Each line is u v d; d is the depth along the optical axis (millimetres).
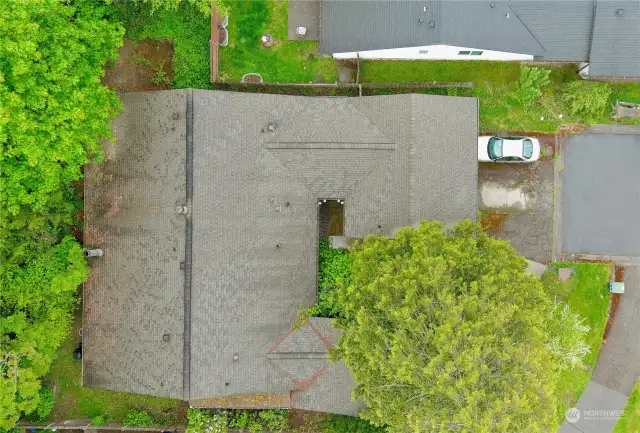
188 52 25391
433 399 17344
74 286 21938
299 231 23641
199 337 22203
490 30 23562
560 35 23844
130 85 25828
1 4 17359
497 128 26062
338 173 23562
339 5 24125
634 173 26172
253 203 23062
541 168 26062
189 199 21875
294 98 23562
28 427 25016
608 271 25922
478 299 17953
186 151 21891
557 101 25828
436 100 23312
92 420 25438
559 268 25812
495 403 16172
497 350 17250
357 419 23891
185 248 21875
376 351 17828
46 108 18844
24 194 19750
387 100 23297
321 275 24656
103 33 20391
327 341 23453
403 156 23000
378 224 23422
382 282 18750
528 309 18875
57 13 19062
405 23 23438
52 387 25734
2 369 21156
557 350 22453
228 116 22719
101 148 22250
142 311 22891
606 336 25938
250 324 23031
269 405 24188
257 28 26125
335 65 26125
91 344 23797
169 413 25781
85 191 23734
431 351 17625
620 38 23781
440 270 18125
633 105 25391
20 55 17641
